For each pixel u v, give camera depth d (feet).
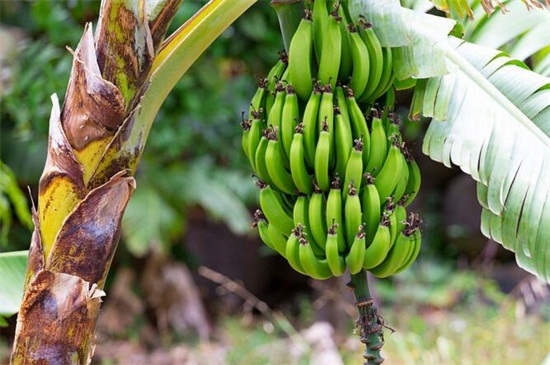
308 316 30.89
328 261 11.12
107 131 11.10
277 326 28.73
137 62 11.07
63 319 11.12
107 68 11.04
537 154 11.55
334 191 11.10
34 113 26.53
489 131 11.54
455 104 11.64
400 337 19.57
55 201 11.17
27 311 11.18
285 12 11.54
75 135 11.09
